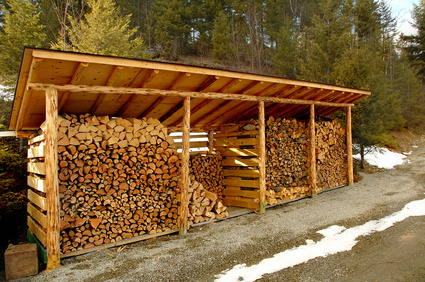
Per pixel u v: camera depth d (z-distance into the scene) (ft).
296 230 19.33
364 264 13.97
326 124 33.60
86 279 12.63
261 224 20.93
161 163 19.35
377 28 85.35
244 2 93.50
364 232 18.51
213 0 99.86
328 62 59.62
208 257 15.06
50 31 50.34
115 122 17.63
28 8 36.88
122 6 89.04
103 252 15.84
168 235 18.95
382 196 28.71
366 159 50.06
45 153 14.12
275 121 27.66
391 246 16.05
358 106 42.93
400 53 103.30
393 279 12.39
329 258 14.79
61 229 15.17
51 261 13.69
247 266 14.05
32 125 21.56
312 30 70.85
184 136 19.47
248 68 86.89
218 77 18.75
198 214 21.08
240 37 90.38
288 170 28.53
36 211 17.01
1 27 42.98
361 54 45.80
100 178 16.76
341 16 68.69
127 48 48.91
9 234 22.89
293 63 73.10
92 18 41.91
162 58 92.02
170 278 12.83
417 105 79.61
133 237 17.80
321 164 32.55
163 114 24.06
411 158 54.65
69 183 15.65
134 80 17.12
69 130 15.78
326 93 29.53
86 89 15.48
